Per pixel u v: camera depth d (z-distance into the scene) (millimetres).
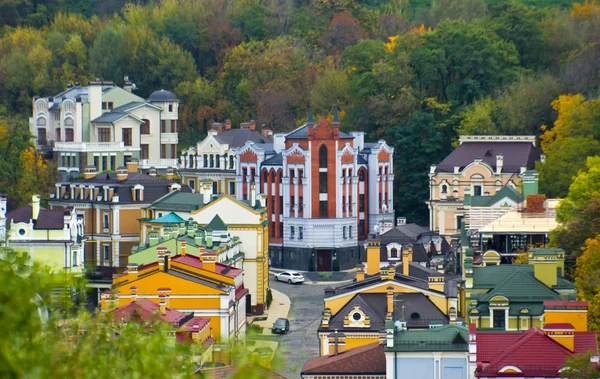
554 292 196000
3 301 75875
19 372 74562
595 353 164125
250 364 82938
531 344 167000
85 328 82875
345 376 180000
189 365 85625
